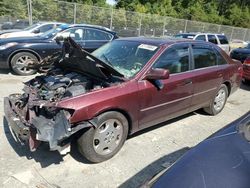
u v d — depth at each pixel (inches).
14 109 140.6
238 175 78.2
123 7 1492.4
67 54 142.6
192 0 1708.9
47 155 143.8
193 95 184.7
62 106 121.1
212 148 93.2
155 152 155.6
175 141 171.5
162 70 144.8
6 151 144.8
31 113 125.6
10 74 308.5
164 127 190.5
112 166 138.9
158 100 158.2
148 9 1491.1
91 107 126.6
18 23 707.4
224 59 215.8
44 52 306.8
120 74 144.4
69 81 140.7
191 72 181.0
